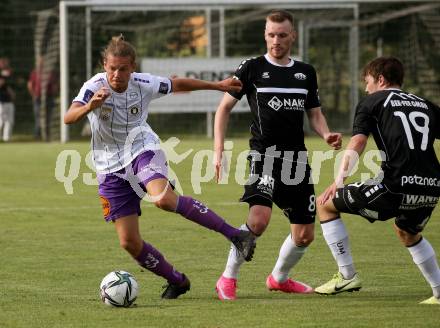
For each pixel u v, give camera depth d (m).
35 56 74.69
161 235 28.64
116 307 18.36
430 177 18.30
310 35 76.38
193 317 17.30
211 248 26.27
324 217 19.94
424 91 75.19
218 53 75.62
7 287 20.72
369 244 26.92
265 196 19.61
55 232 29.30
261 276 22.41
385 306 18.38
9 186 42.28
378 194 18.50
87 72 68.50
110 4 67.00
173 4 67.44
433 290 18.73
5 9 80.56
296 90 20.20
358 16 73.50
